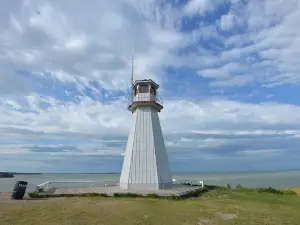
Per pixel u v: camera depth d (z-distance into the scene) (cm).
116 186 2530
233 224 1201
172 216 1264
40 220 1134
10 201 1623
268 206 1623
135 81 2503
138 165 2216
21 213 1241
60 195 1883
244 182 5153
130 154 2277
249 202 1764
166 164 2383
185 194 1958
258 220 1278
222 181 5419
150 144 2278
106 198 1747
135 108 2495
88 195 1886
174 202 1617
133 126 2425
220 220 1253
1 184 4341
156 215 1259
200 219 1248
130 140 2408
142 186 2155
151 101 2381
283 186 3897
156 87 2578
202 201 1736
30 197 1842
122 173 2416
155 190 2088
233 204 1641
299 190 2594
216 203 1656
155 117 2466
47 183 2330
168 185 2305
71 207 1371
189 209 1420
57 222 1110
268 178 7144
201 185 2861
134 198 1755
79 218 1171
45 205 1428
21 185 1780
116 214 1248
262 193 2412
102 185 2630
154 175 2172
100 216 1210
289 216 1370
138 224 1122
